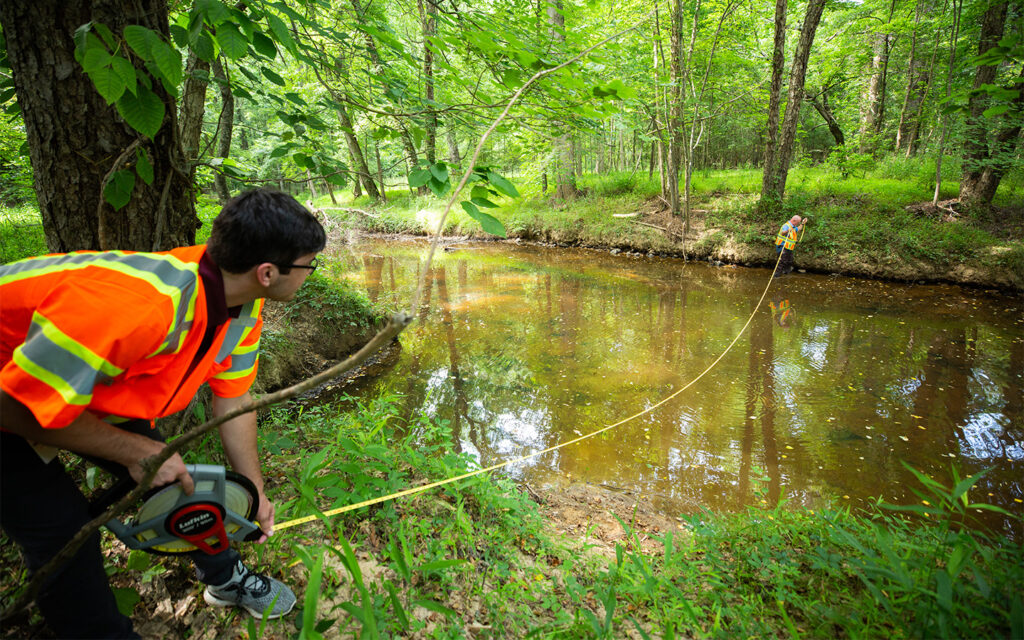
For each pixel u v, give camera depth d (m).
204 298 1.29
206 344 1.39
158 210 2.24
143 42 1.39
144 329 1.14
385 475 2.81
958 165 12.07
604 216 15.34
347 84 2.74
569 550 2.69
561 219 15.97
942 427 4.96
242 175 2.69
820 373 6.22
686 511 3.74
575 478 4.14
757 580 2.46
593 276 11.68
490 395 5.66
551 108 2.51
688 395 5.67
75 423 1.17
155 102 1.50
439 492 2.82
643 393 5.73
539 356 6.82
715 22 12.82
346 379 6.02
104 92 1.37
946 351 6.84
